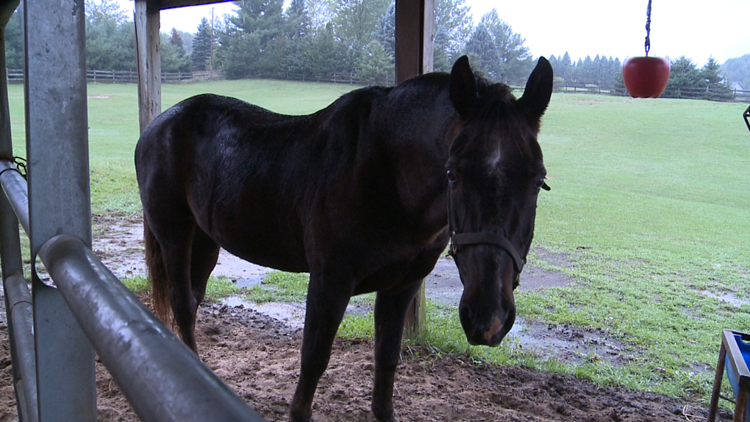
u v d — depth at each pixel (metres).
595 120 25.67
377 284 2.43
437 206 2.14
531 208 1.76
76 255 0.71
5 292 1.73
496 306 1.64
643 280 6.79
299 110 23.22
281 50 35.62
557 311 5.45
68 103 0.81
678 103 28.77
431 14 3.59
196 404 0.35
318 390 3.24
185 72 40.50
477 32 25.09
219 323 4.49
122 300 0.54
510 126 1.76
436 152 2.06
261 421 0.33
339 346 4.01
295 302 5.28
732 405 3.55
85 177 0.84
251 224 2.71
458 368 3.71
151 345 0.44
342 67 33.62
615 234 9.55
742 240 9.34
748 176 16.75
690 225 10.52
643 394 3.64
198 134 3.05
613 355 4.41
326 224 2.34
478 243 1.67
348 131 2.37
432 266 2.46
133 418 2.75
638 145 21.42
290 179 2.54
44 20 0.78
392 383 2.69
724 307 5.83
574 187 14.53
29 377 1.22
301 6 37.72
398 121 2.21
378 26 27.73
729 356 2.69
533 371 3.85
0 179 1.35
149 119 5.08
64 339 0.80
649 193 14.34
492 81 2.00
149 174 3.22
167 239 3.27
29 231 0.83
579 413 3.18
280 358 3.78
